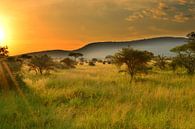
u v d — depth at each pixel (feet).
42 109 37.04
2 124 29.99
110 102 41.91
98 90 50.98
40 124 30.89
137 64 81.41
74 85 58.70
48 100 44.52
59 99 45.80
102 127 29.55
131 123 30.71
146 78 79.05
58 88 55.93
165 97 45.37
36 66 116.06
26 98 44.34
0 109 35.22
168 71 117.19
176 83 68.39
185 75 89.86
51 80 62.90
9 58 65.31
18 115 33.42
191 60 99.91
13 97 43.73
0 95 47.50
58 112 36.01
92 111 36.32
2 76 54.95
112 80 74.69
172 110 35.73
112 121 30.83
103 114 33.65
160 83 66.59
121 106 37.35
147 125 30.12
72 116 35.37
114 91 50.85
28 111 35.76
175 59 103.50
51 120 32.24
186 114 34.78
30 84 60.18
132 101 43.11
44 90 51.44
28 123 31.35
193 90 53.62
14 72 57.93
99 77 81.61
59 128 29.12
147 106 39.11
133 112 35.14
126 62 81.82
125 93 49.19
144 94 48.06
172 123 30.55
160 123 30.50
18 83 55.67
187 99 44.98
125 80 75.10
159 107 38.96
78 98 44.93
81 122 30.94
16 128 29.89
